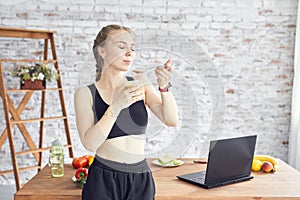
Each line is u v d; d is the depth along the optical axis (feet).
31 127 14.44
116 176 5.98
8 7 14.08
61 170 8.06
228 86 14.60
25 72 12.55
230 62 14.52
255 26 14.42
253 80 14.60
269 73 14.57
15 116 13.42
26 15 14.14
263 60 14.53
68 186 7.34
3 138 13.50
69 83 14.39
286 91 14.61
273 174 8.49
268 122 14.69
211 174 7.36
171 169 8.68
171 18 14.33
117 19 14.26
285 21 14.40
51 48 13.76
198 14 14.34
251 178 8.04
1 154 14.37
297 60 13.78
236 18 14.38
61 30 14.24
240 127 14.70
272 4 14.35
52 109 14.51
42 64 14.02
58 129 14.57
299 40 13.73
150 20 14.30
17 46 14.19
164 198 6.82
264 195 6.91
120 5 14.25
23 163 14.46
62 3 14.17
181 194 6.89
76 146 13.57
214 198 6.82
